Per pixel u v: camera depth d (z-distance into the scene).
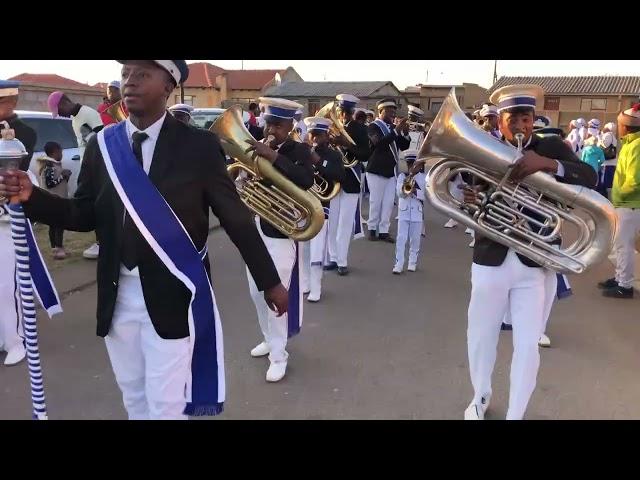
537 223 2.92
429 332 4.93
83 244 7.84
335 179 5.36
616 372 4.16
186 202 2.14
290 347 4.57
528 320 3.08
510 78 31.92
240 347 4.56
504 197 2.92
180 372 2.23
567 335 4.91
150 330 2.20
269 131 3.88
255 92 41.75
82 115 7.02
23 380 3.91
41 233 8.46
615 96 27.42
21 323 4.16
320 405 3.62
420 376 4.05
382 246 8.35
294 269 4.08
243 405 3.62
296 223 3.81
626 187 5.73
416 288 6.26
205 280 2.21
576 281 6.61
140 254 2.13
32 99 20.86
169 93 2.19
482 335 3.21
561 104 28.39
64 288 5.85
